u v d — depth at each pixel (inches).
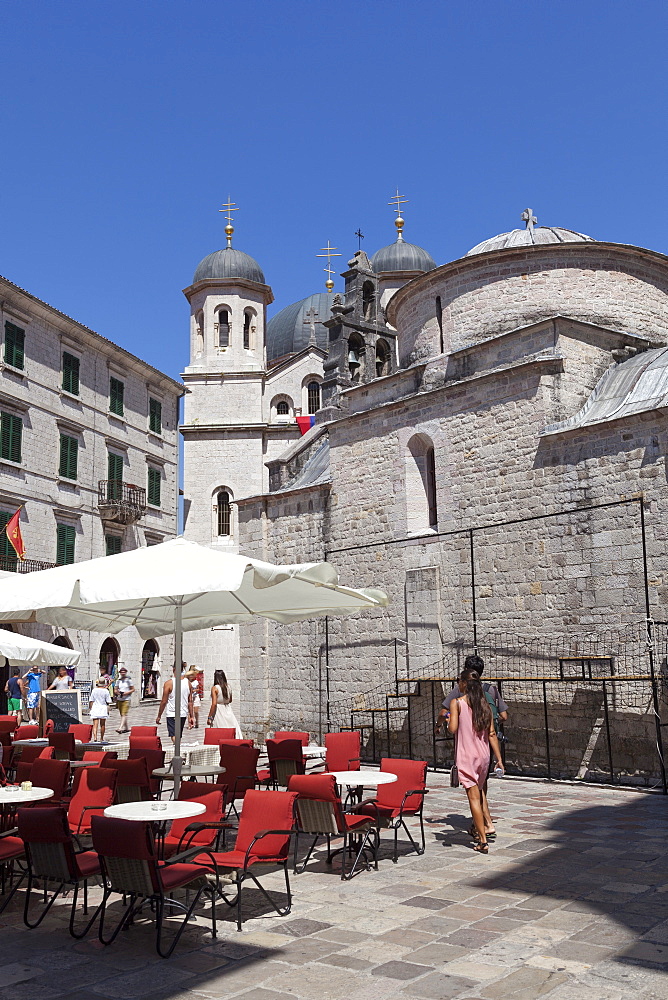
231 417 2042.3
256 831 313.0
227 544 1967.3
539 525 692.1
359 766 491.2
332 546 914.1
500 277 826.8
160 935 270.7
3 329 1294.3
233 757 468.8
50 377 1398.9
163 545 386.3
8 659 652.1
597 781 608.1
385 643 832.9
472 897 315.6
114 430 1571.1
